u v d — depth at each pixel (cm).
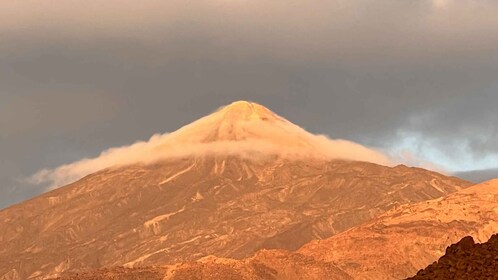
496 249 19262
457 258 19325
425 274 19225
